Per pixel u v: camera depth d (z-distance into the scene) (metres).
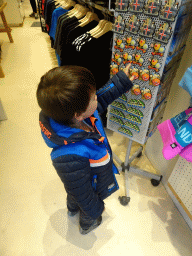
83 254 1.31
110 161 1.02
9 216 1.50
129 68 1.08
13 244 1.35
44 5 3.68
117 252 1.32
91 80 0.63
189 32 1.10
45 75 0.62
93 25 2.01
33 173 1.81
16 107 2.66
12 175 1.79
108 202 1.59
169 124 1.03
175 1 0.77
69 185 0.80
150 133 1.39
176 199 1.54
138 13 0.89
